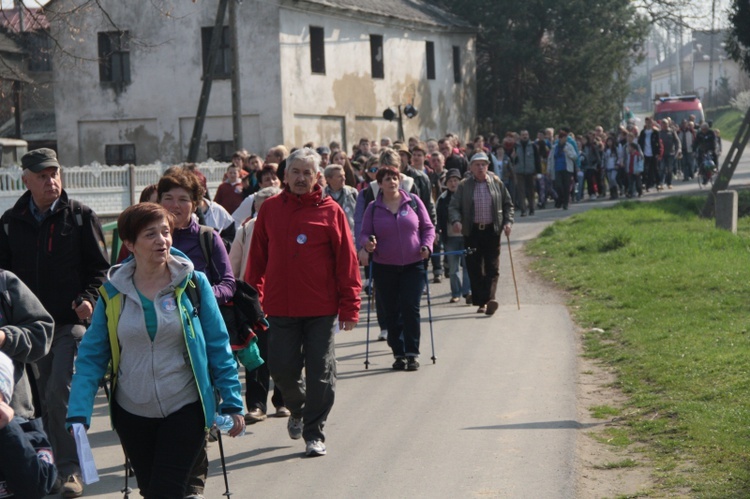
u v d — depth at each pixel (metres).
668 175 44.09
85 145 48.78
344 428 10.37
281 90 44.84
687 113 73.25
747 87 127.50
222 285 8.62
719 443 8.72
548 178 39.31
